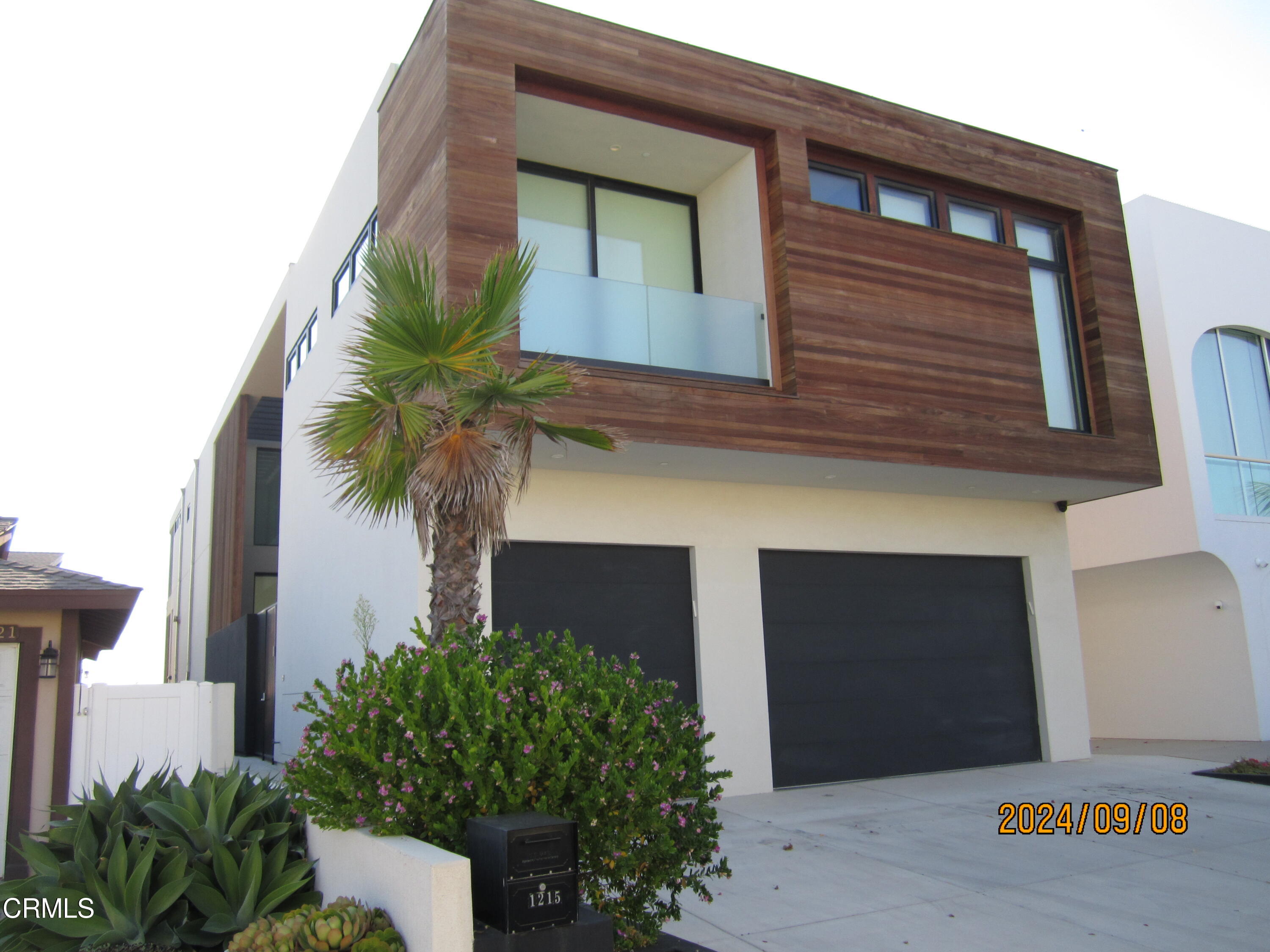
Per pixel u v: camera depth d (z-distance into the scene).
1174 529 14.36
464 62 8.29
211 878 4.92
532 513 9.35
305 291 15.41
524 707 4.52
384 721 4.45
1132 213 15.27
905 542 11.53
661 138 9.80
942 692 11.56
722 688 10.02
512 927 3.64
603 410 8.27
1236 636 14.27
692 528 10.20
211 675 21.22
